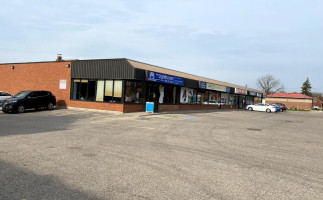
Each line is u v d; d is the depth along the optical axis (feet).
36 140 27.86
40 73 80.89
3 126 38.11
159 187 15.48
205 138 34.06
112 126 42.04
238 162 22.21
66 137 30.35
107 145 26.73
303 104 237.25
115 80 66.28
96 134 33.50
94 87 70.03
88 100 71.10
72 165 19.11
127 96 65.77
